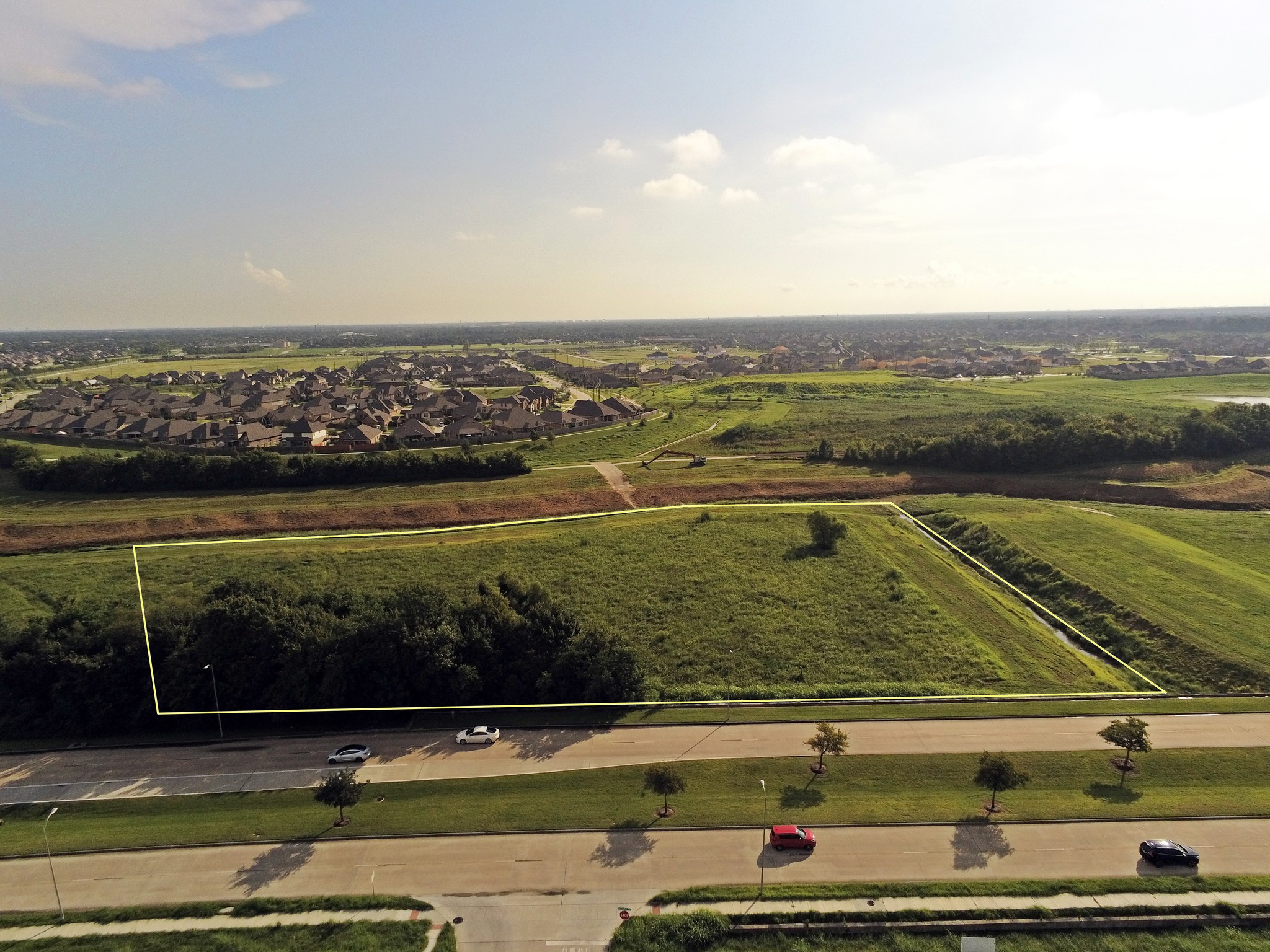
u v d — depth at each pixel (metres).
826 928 34.59
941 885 36.75
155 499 96.44
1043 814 41.72
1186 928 34.66
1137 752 47.09
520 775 46.31
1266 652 59.69
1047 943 33.84
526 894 37.00
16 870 39.69
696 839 40.41
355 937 34.62
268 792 45.97
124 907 36.97
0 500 94.94
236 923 35.75
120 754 50.66
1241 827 40.81
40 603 68.44
